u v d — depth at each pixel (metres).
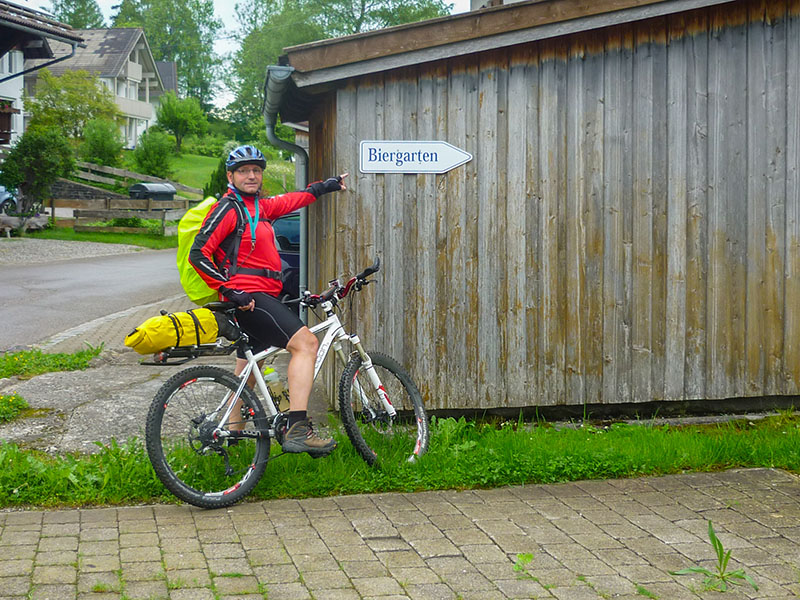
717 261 6.83
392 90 6.48
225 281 4.94
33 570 3.88
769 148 6.84
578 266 6.69
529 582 3.82
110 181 43.19
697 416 6.95
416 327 6.59
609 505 4.86
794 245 6.91
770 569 3.97
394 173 6.52
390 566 3.99
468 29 6.30
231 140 73.31
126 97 64.56
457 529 4.47
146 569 3.92
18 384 7.86
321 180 7.57
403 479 5.20
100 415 6.71
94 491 4.91
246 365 5.17
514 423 6.70
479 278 6.62
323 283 7.33
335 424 6.41
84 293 15.11
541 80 6.58
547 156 6.61
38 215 29.03
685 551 4.18
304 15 68.81
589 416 6.84
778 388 6.95
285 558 4.07
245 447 5.11
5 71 47.00
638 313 6.77
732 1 6.60
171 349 4.86
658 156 6.72
